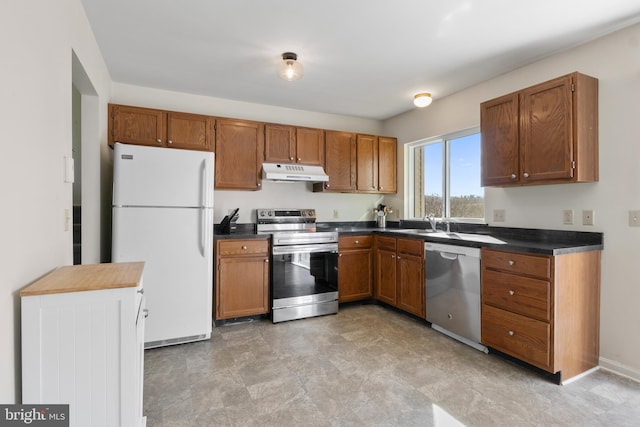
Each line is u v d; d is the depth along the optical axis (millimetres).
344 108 4043
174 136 3168
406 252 3314
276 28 2232
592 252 2238
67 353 1104
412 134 4105
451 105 3545
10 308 1012
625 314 2172
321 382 2098
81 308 1115
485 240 2637
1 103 962
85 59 2057
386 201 4582
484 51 2549
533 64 2734
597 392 1979
